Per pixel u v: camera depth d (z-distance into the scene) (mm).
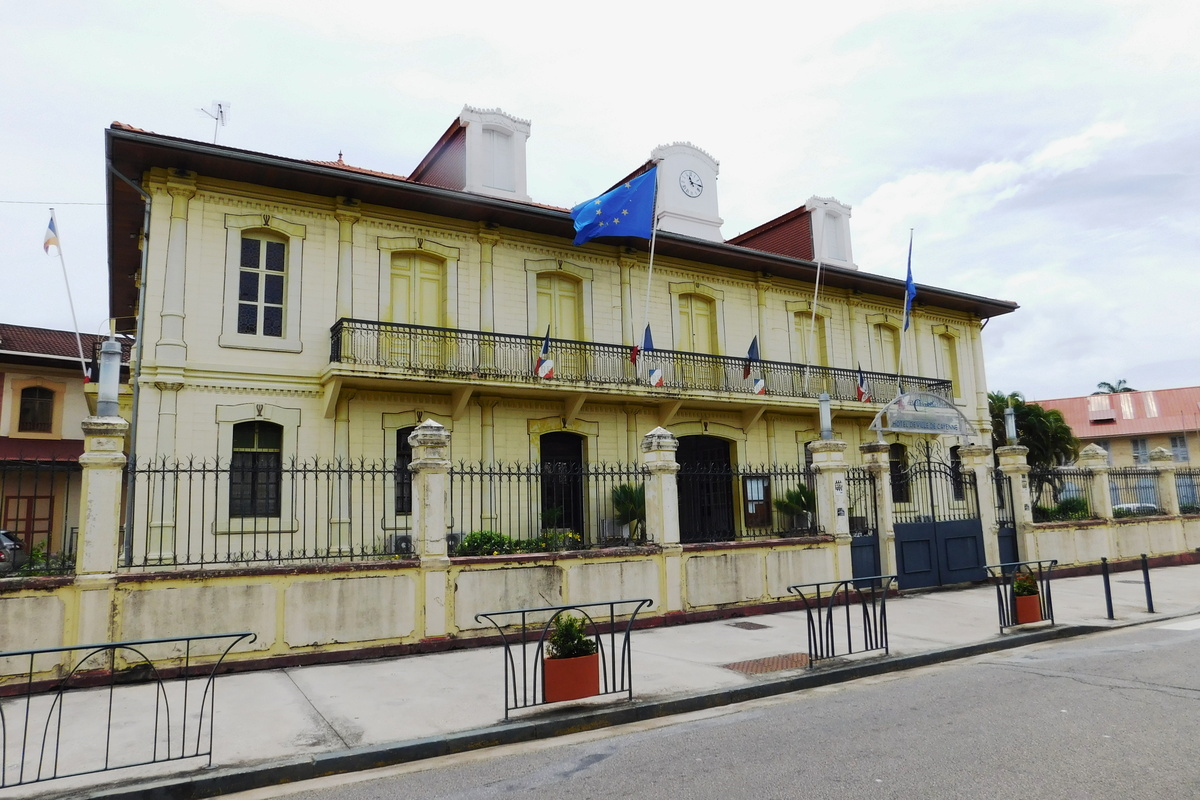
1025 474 16719
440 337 16359
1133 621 11516
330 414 15336
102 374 8711
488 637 10141
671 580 11625
